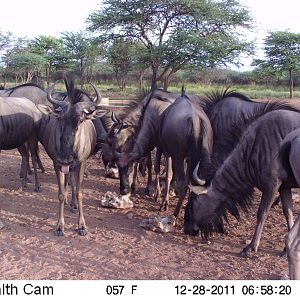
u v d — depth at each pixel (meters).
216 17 16.97
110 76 30.70
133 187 5.10
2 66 27.95
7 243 3.47
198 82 28.23
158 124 4.66
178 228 3.95
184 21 17.67
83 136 3.64
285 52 21.41
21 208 4.40
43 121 4.31
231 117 4.45
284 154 2.80
